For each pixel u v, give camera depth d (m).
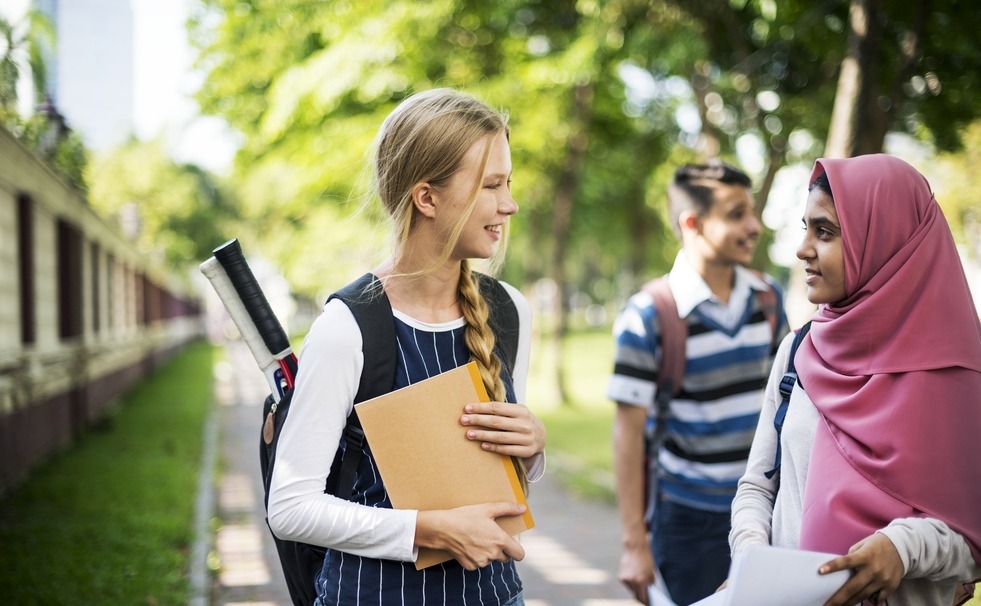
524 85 10.72
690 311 2.92
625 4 8.55
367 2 10.30
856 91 5.11
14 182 7.98
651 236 25.83
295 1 11.22
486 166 1.73
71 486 7.80
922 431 1.60
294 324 32.50
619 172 14.92
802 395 1.82
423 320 1.79
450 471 1.69
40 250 9.84
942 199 12.32
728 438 2.91
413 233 1.78
